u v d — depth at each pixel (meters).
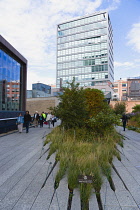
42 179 3.76
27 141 8.13
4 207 2.71
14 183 3.57
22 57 15.62
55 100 31.92
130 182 3.63
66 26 68.25
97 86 42.53
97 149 5.53
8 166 4.61
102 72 59.91
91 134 7.81
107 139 7.09
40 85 44.25
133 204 2.81
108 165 4.37
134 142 8.23
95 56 61.69
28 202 2.86
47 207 2.72
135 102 32.78
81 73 62.94
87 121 8.77
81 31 65.06
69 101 8.88
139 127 14.46
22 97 16.45
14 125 12.91
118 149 6.55
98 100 11.01
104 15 62.12
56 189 3.31
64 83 62.88
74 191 3.22
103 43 60.97
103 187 3.40
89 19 64.31
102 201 2.90
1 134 10.25
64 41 67.94
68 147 5.84
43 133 10.93
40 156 5.47
